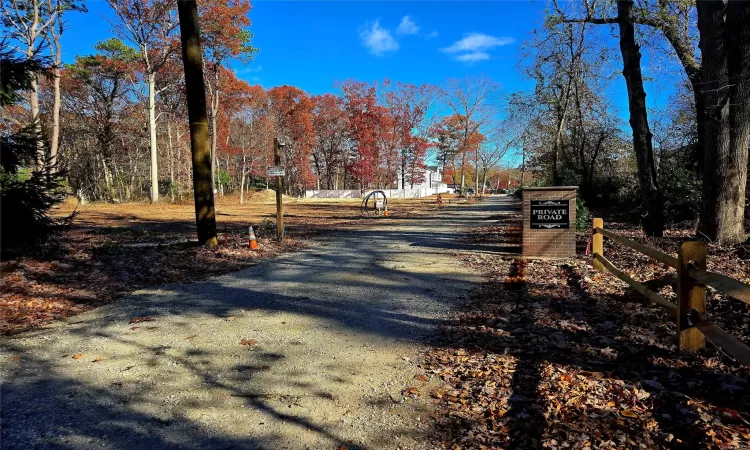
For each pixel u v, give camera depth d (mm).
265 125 56469
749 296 2842
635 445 2789
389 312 5992
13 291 6941
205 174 11016
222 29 34812
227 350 4664
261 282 7895
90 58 40031
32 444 2980
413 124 64562
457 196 61375
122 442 3008
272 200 48375
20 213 8898
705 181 8758
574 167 26062
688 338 4090
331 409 3430
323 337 5039
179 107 45688
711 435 2779
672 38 12672
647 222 10773
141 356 4516
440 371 4078
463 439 2984
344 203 44125
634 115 10805
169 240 12852
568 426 3039
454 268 8953
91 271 8453
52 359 4449
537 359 4227
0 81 8781
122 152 47844
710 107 8445
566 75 24094
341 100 64750
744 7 8000
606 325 5016
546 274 7980
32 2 29953
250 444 2980
